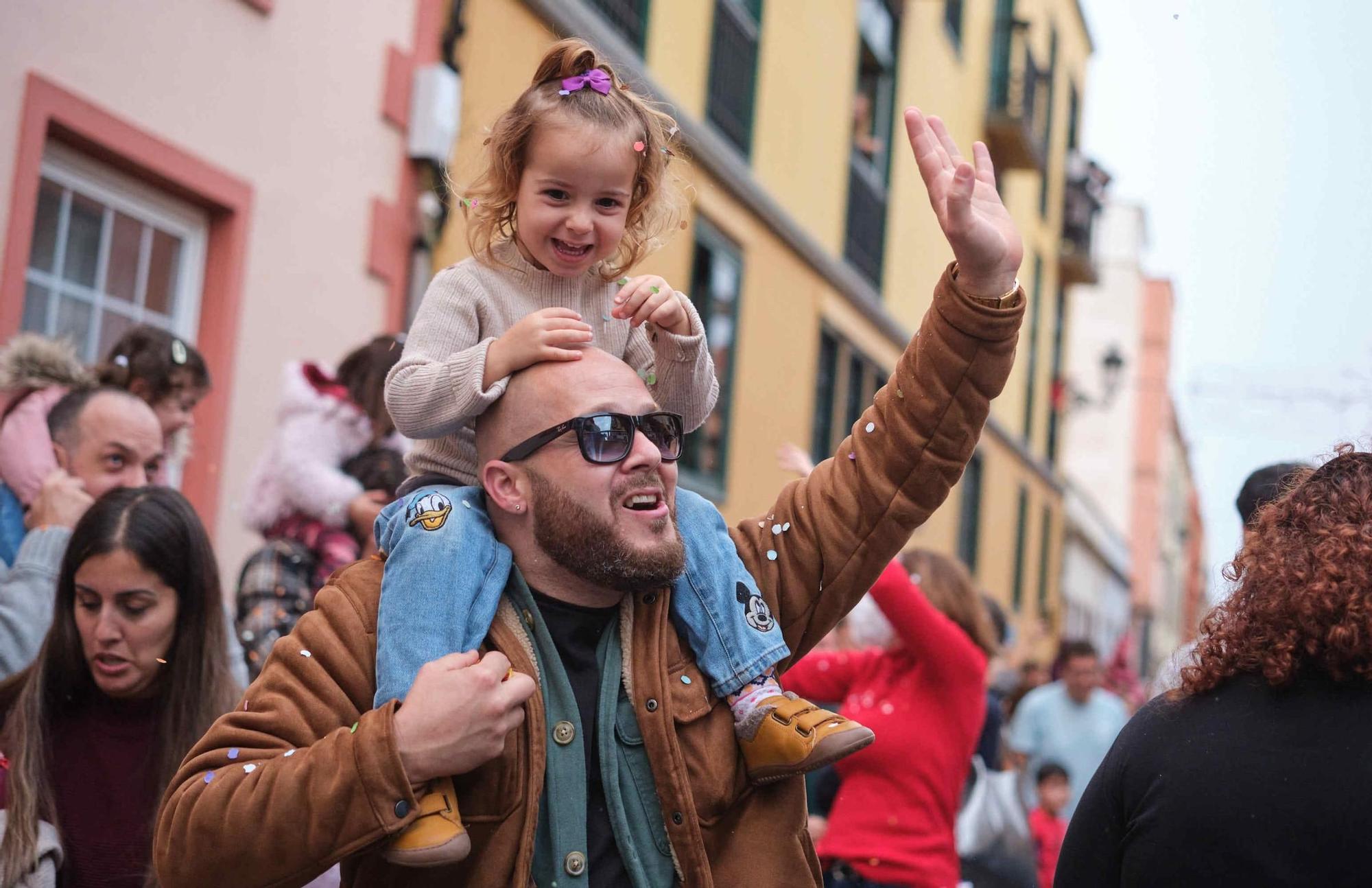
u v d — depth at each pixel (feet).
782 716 7.11
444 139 23.66
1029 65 65.36
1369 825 6.94
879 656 14.49
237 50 20.01
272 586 12.19
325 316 21.86
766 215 38.01
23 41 16.69
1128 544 144.36
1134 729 7.89
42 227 17.71
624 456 7.02
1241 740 7.35
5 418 12.17
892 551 7.76
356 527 13.09
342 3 22.02
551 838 6.82
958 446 7.60
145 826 9.41
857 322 46.91
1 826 9.03
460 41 24.75
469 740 6.32
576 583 7.25
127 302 19.08
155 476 12.19
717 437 35.81
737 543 7.98
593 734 7.08
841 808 14.05
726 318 36.19
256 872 6.36
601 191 8.04
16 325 16.81
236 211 20.10
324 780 6.26
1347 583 7.28
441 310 8.04
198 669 9.72
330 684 6.85
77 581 9.53
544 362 7.29
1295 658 7.40
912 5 50.49
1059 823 23.81
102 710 9.68
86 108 17.62
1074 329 130.31
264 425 20.71
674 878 6.97
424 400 7.45
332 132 21.90
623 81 8.74
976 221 7.19
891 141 49.60
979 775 16.58
